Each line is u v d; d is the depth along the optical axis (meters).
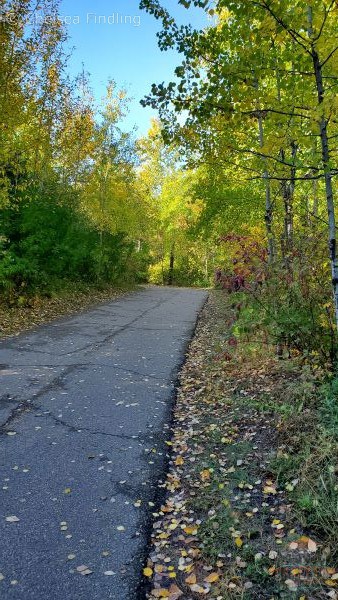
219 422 4.86
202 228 13.35
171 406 5.50
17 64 11.83
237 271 6.20
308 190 8.83
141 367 7.20
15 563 2.66
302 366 5.35
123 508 3.29
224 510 3.25
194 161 6.44
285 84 5.07
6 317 10.89
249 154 7.26
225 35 4.63
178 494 3.53
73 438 4.43
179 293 23.09
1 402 5.33
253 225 11.99
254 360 6.46
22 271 12.47
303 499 3.14
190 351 8.60
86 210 20.50
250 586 2.53
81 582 2.55
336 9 3.87
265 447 4.11
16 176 13.19
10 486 3.51
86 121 17.34
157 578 2.62
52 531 2.98
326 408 4.21
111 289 21.11
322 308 5.20
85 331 10.14
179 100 4.81
